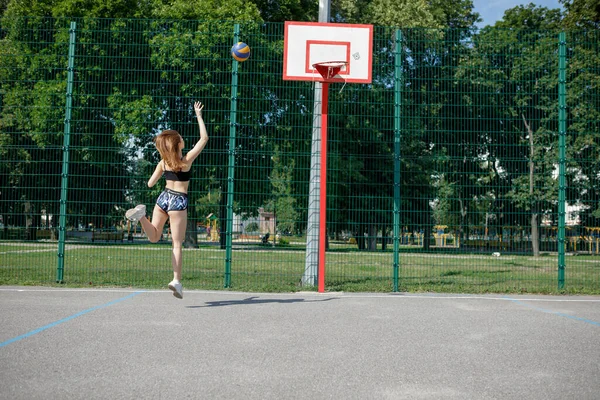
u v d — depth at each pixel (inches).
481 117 366.9
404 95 361.4
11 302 246.7
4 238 340.2
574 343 178.1
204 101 367.9
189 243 649.0
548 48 357.7
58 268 327.0
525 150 376.2
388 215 423.2
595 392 126.6
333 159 389.4
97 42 358.0
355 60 332.5
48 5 842.2
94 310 227.6
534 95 367.2
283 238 391.9
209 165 373.4
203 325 199.0
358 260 414.6
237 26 355.6
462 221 403.9
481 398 121.5
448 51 357.1
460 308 254.2
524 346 172.9
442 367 146.8
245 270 374.0
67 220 349.7
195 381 130.8
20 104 351.6
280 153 360.8
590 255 428.5
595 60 354.9
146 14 850.8
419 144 371.6
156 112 367.2
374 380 134.0
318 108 346.0
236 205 376.2
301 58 331.3
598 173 376.8
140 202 372.8
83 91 358.3
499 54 358.9
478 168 392.8
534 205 398.6
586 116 366.3
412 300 281.3
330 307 249.8
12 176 346.9
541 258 409.4
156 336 178.4
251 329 193.2
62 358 149.0
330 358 154.6
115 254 405.1
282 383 130.3
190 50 362.9
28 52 353.1
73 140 354.0
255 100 368.8
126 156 369.4
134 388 124.5
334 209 402.6
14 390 121.0
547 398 122.0
